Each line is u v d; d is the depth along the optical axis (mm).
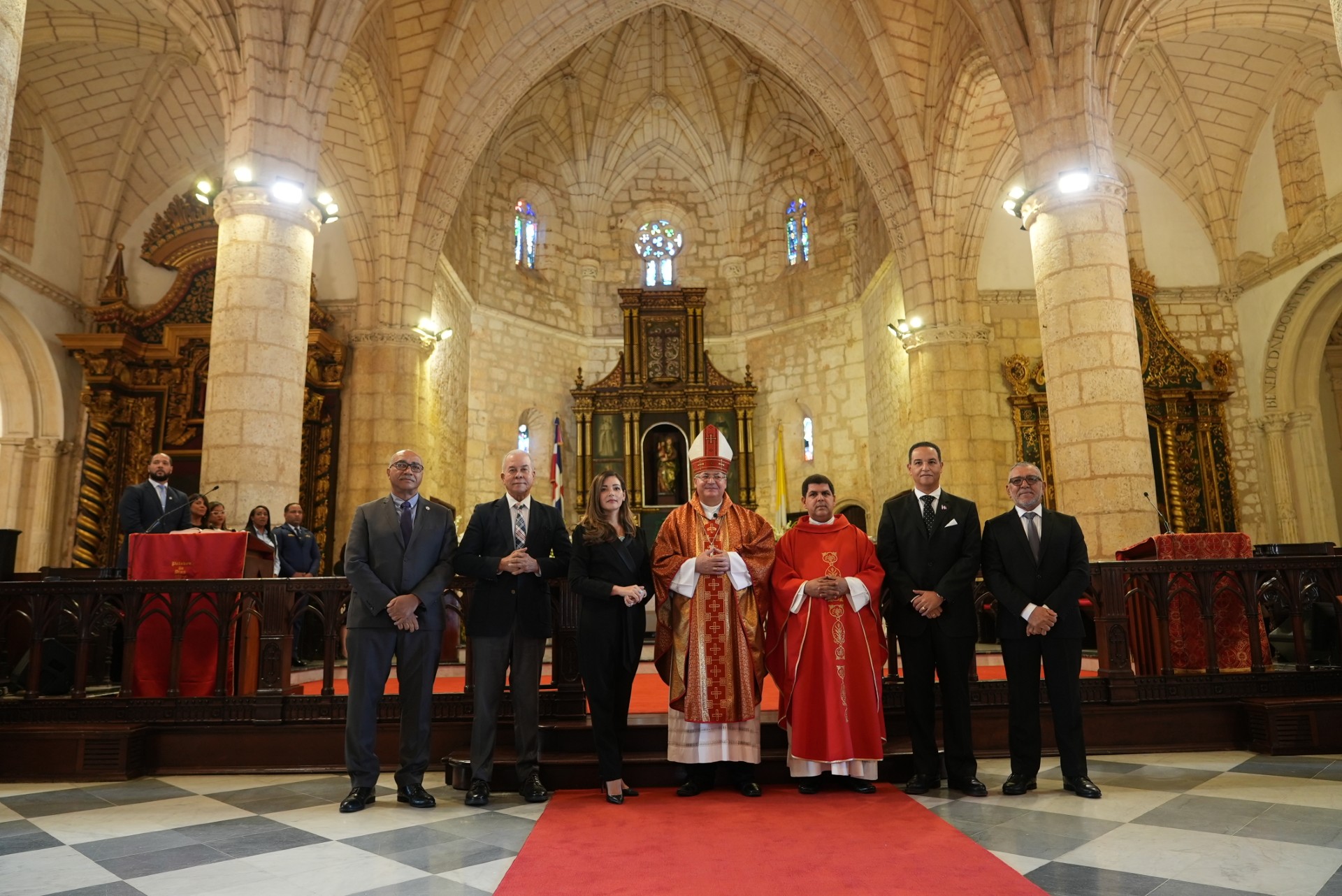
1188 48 15945
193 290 16469
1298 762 5602
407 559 5027
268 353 10148
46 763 5621
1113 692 6113
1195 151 17016
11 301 14773
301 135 10828
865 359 19953
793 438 21062
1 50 4574
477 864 3691
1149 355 16828
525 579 5105
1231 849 3697
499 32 15648
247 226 10328
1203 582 6355
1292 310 16188
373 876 3535
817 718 4883
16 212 15047
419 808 4777
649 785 5258
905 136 15531
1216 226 17219
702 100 21953
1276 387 16516
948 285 15773
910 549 5117
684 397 21031
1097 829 4062
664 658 5230
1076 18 10820
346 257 16297
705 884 3352
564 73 21062
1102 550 9891
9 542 7461
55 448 15617
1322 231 15234
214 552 6477
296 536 10000
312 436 15508
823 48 15953
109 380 15594
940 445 15484
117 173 16453
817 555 5160
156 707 5941
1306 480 16141
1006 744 6023
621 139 22516
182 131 16500
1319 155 15656
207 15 10789
